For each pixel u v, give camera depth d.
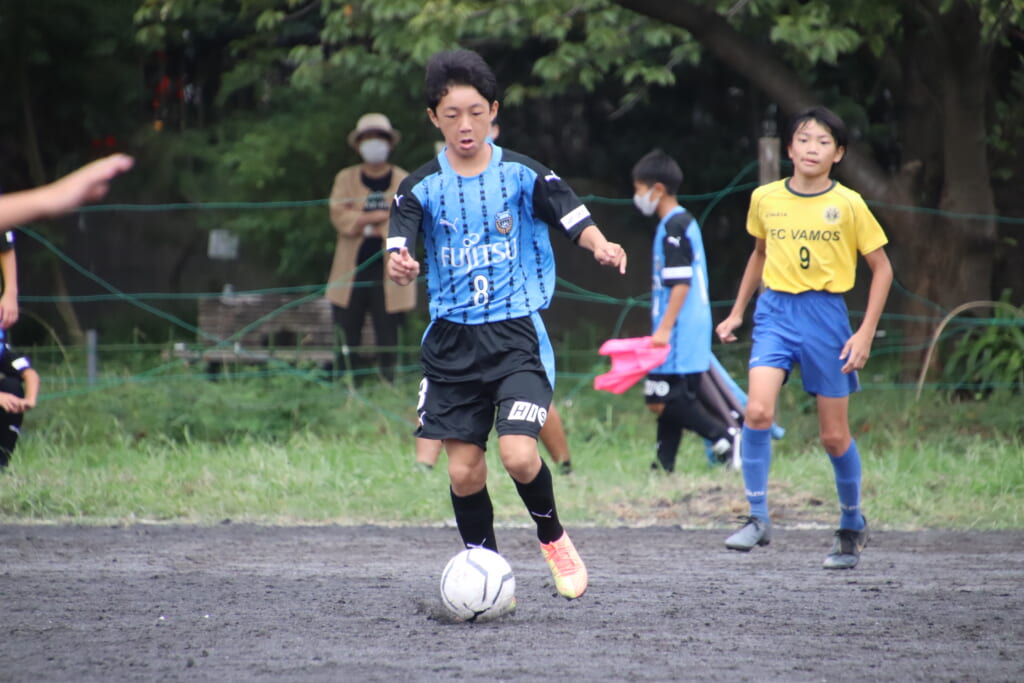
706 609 15.59
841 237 18.41
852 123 45.47
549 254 15.08
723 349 41.91
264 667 12.66
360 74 43.66
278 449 29.72
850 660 12.93
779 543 20.91
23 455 28.52
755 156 51.81
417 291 48.53
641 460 29.06
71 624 14.73
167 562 19.08
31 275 55.75
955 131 35.69
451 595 14.77
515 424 14.34
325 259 49.84
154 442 31.33
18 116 53.78
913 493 24.67
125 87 53.66
